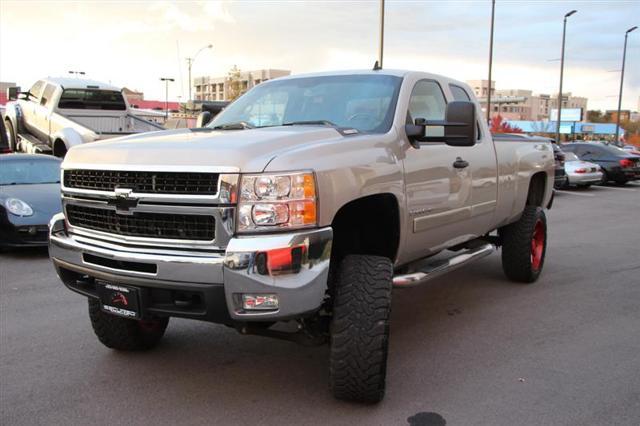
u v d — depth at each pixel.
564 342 5.05
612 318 5.74
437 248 5.00
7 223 8.27
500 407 3.81
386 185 3.96
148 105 80.00
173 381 4.18
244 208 3.21
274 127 4.22
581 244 9.96
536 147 7.00
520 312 5.93
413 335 5.24
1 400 3.86
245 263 3.15
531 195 7.23
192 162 3.29
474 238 5.88
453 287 6.92
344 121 4.50
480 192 5.44
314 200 3.31
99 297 3.69
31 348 4.80
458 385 4.14
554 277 7.45
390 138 4.20
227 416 3.67
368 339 3.55
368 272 3.67
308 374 4.32
